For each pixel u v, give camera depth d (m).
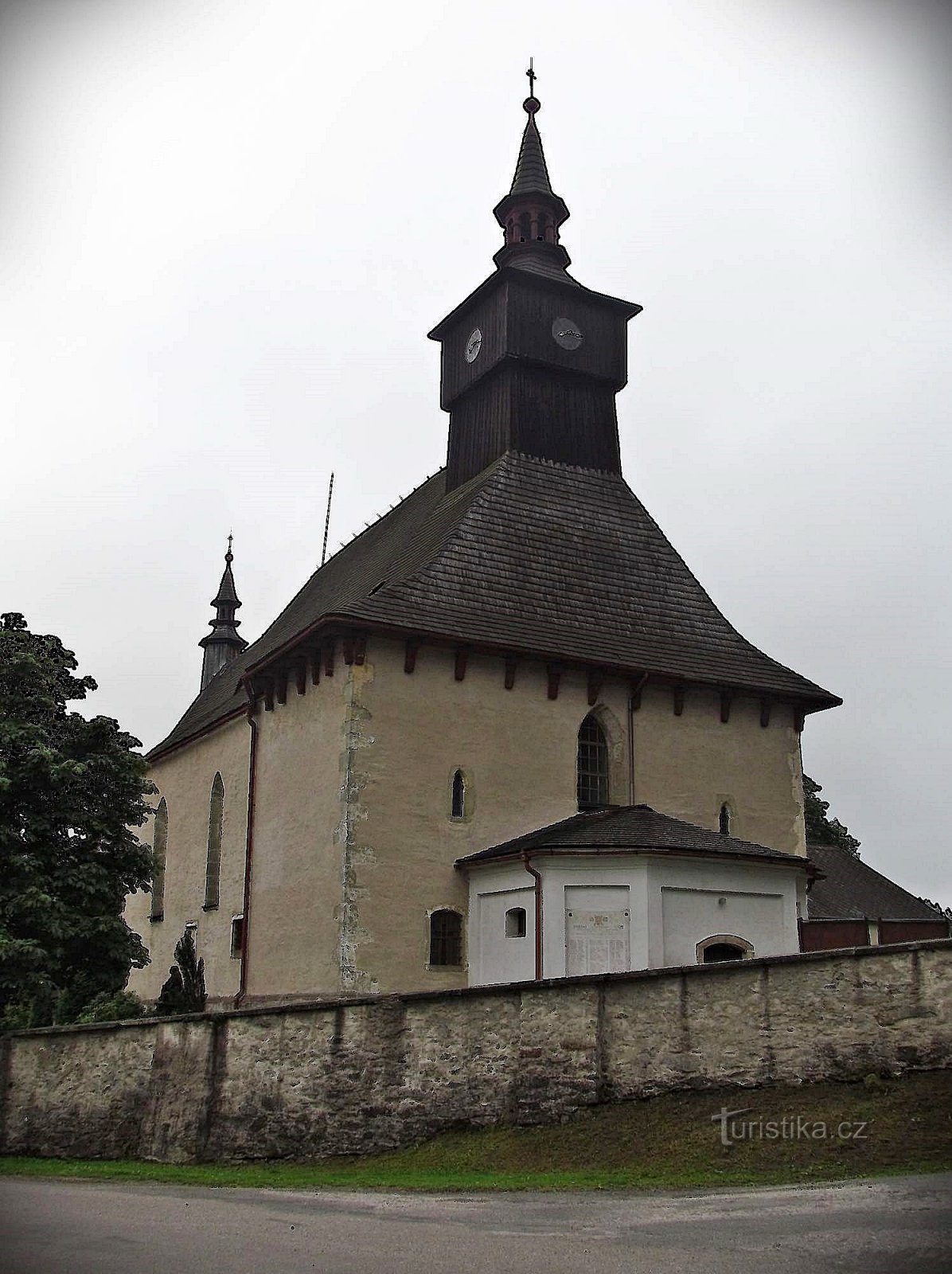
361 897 24.52
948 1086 13.73
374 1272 9.18
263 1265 9.56
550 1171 14.02
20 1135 21.34
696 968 15.45
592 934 23.28
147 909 40.00
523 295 32.44
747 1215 10.67
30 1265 9.84
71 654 30.08
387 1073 16.89
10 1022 33.12
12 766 27.42
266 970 27.81
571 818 26.91
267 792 29.33
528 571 29.06
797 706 30.75
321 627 25.48
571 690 27.88
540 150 36.53
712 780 29.09
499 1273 9.01
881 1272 8.63
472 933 25.28
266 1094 17.84
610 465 32.78
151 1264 9.79
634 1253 9.47
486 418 32.72
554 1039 15.91
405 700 25.88
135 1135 19.58
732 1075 15.03
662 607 30.58
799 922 26.25
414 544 32.31
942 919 44.41
